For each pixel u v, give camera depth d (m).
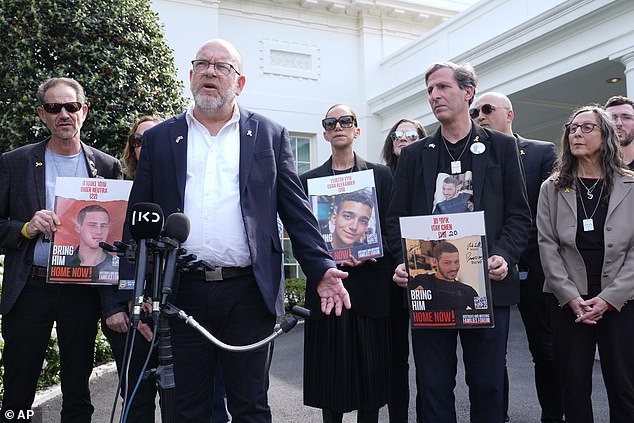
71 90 3.37
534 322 3.99
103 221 3.24
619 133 4.28
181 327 2.52
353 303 3.74
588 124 3.33
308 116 13.33
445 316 2.88
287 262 13.14
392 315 3.98
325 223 3.87
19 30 7.11
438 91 3.11
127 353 1.90
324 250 2.62
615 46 8.20
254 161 2.63
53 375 5.90
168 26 11.84
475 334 2.96
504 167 3.12
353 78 13.88
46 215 3.13
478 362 2.95
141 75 7.58
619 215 3.24
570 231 3.32
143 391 3.35
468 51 10.58
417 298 2.94
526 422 4.23
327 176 4.04
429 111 12.15
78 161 3.52
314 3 13.35
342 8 13.66
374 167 4.15
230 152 2.65
